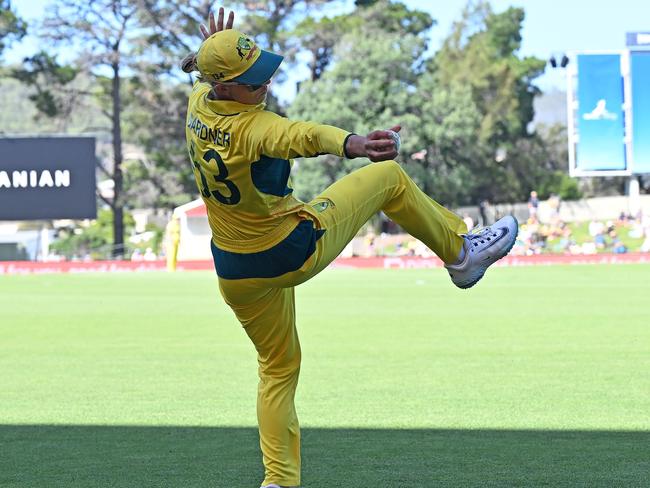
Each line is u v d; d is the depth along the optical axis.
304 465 15.13
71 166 93.00
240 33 11.73
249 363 27.41
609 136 91.06
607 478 14.16
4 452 16.34
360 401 20.86
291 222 12.05
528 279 65.56
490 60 160.50
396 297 51.47
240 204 11.82
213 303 49.62
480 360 27.11
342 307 45.53
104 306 48.25
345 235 12.56
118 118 130.00
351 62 117.88
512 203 146.50
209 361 27.88
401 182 12.85
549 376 24.05
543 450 16.02
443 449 16.17
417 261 88.31
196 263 90.31
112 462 15.52
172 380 24.39
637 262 86.81
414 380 23.70
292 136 11.21
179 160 131.12
